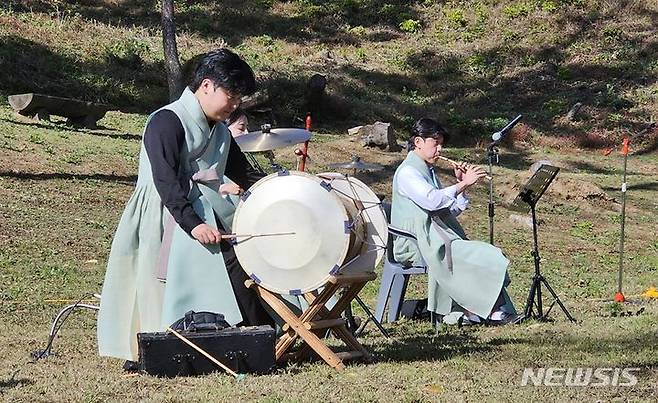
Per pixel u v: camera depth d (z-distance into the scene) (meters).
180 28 61.66
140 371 9.78
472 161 47.06
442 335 13.74
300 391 9.08
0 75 44.84
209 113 10.00
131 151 35.19
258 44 61.84
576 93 59.25
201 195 10.00
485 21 67.12
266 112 47.78
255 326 10.21
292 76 54.50
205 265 9.92
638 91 59.59
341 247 9.96
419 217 14.83
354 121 51.47
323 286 10.15
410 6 69.44
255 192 9.97
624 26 66.06
